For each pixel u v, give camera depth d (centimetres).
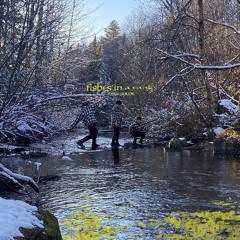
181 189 766
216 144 1291
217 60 1923
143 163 1115
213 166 1029
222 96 1908
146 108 2320
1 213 367
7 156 1243
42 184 833
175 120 1803
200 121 1723
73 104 1403
